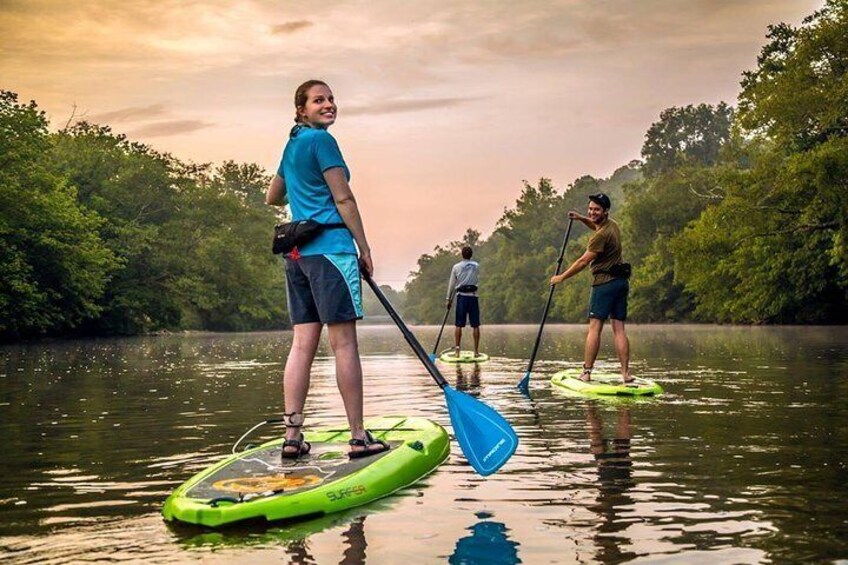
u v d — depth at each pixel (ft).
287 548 9.03
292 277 14.01
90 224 109.50
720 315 129.18
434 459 13.80
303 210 14.16
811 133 97.35
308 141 14.08
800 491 11.35
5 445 16.81
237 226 223.30
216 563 8.52
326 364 45.16
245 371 40.34
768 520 9.85
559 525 9.80
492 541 9.17
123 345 86.07
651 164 317.22
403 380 32.99
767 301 111.96
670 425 18.10
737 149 138.51
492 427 13.00
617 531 9.48
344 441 14.61
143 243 139.23
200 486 11.31
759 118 93.81
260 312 221.05
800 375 30.50
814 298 118.21
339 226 14.02
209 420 20.63
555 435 16.96
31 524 10.31
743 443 15.47
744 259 108.37
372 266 14.26
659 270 175.73
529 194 356.18
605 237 27.14
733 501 10.83
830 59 92.63
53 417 21.54
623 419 19.29
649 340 72.43
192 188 178.19
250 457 13.28
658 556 8.52
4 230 89.92
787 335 74.69
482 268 442.91
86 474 13.64
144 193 159.02
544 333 119.44
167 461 14.80
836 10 91.20
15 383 33.19
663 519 9.97
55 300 104.22
